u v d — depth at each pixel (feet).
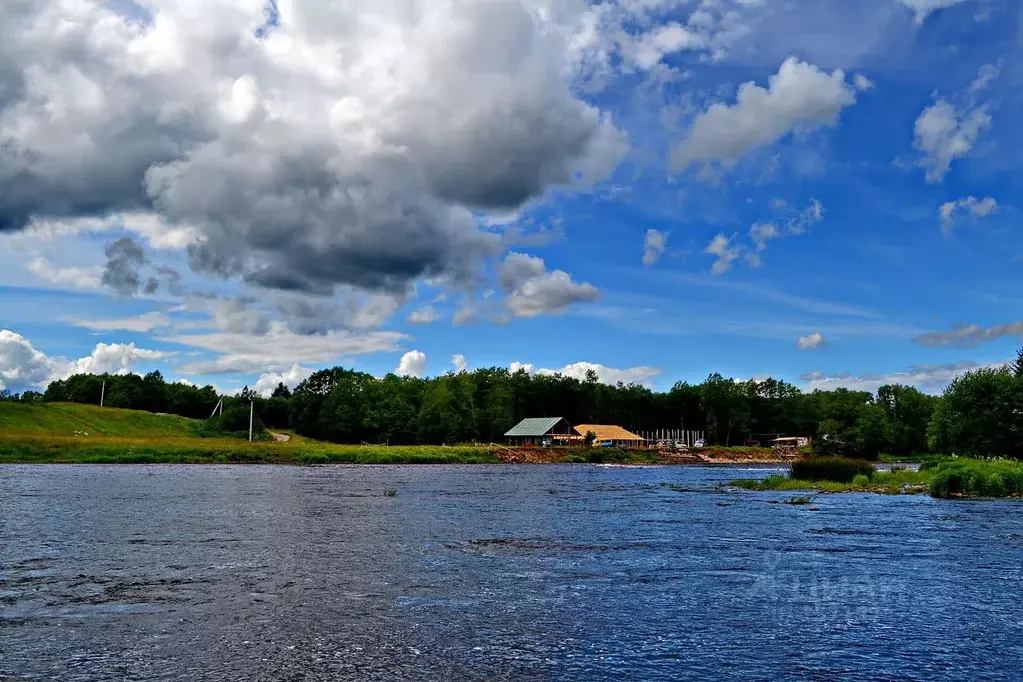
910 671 45.24
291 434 603.26
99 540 94.68
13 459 311.06
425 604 60.95
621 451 500.74
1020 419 267.39
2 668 44.24
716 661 46.83
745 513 137.18
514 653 47.96
